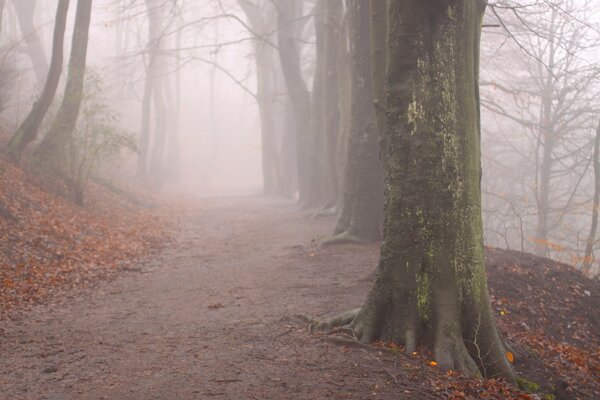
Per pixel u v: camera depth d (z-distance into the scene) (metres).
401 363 5.98
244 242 16.16
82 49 18.19
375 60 9.40
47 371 5.59
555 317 9.46
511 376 6.45
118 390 5.10
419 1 6.55
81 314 8.19
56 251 11.60
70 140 17.08
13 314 7.82
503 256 11.51
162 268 12.37
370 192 14.13
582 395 7.26
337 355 6.14
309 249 14.07
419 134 6.60
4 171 14.95
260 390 5.11
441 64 6.57
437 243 6.52
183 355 6.15
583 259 17.80
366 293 9.49
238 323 7.64
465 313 6.54
